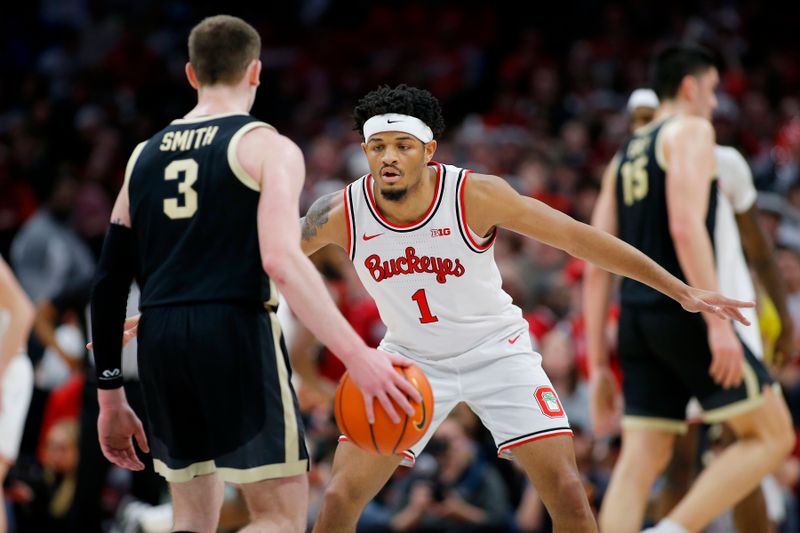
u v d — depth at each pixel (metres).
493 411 10.32
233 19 9.70
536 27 44.66
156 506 18.31
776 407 13.30
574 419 20.23
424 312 10.20
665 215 13.84
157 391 8.98
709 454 16.25
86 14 45.66
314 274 8.34
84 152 36.91
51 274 29.27
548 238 9.88
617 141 35.22
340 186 30.34
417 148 9.48
